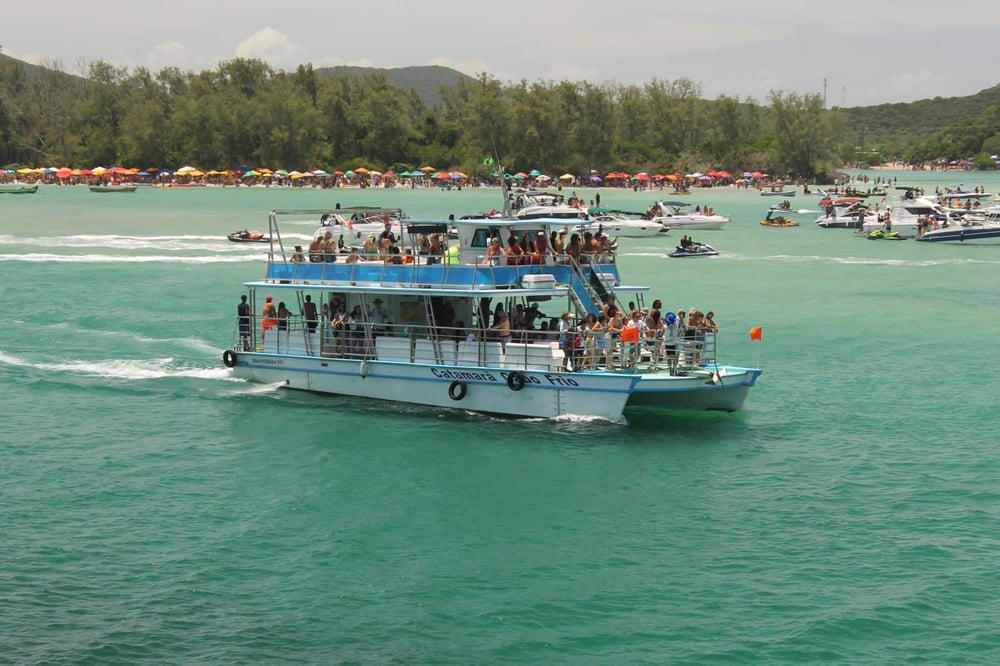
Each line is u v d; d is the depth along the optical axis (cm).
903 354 6444
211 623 2867
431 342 4775
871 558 3297
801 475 4059
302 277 5144
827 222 16688
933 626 2878
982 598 3031
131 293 8456
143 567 3195
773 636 2823
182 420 4706
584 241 5150
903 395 5356
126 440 4422
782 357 6338
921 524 3575
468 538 3431
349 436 4444
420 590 3073
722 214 19975
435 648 2762
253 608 2956
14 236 13262
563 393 4531
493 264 4684
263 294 8494
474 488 3866
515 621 2900
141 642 2759
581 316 4847
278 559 3269
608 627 2872
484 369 4612
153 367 5709
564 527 3528
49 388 5234
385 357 4912
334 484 3903
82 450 4284
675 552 3338
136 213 18250
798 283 9919
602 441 4372
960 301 8762
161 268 10112
